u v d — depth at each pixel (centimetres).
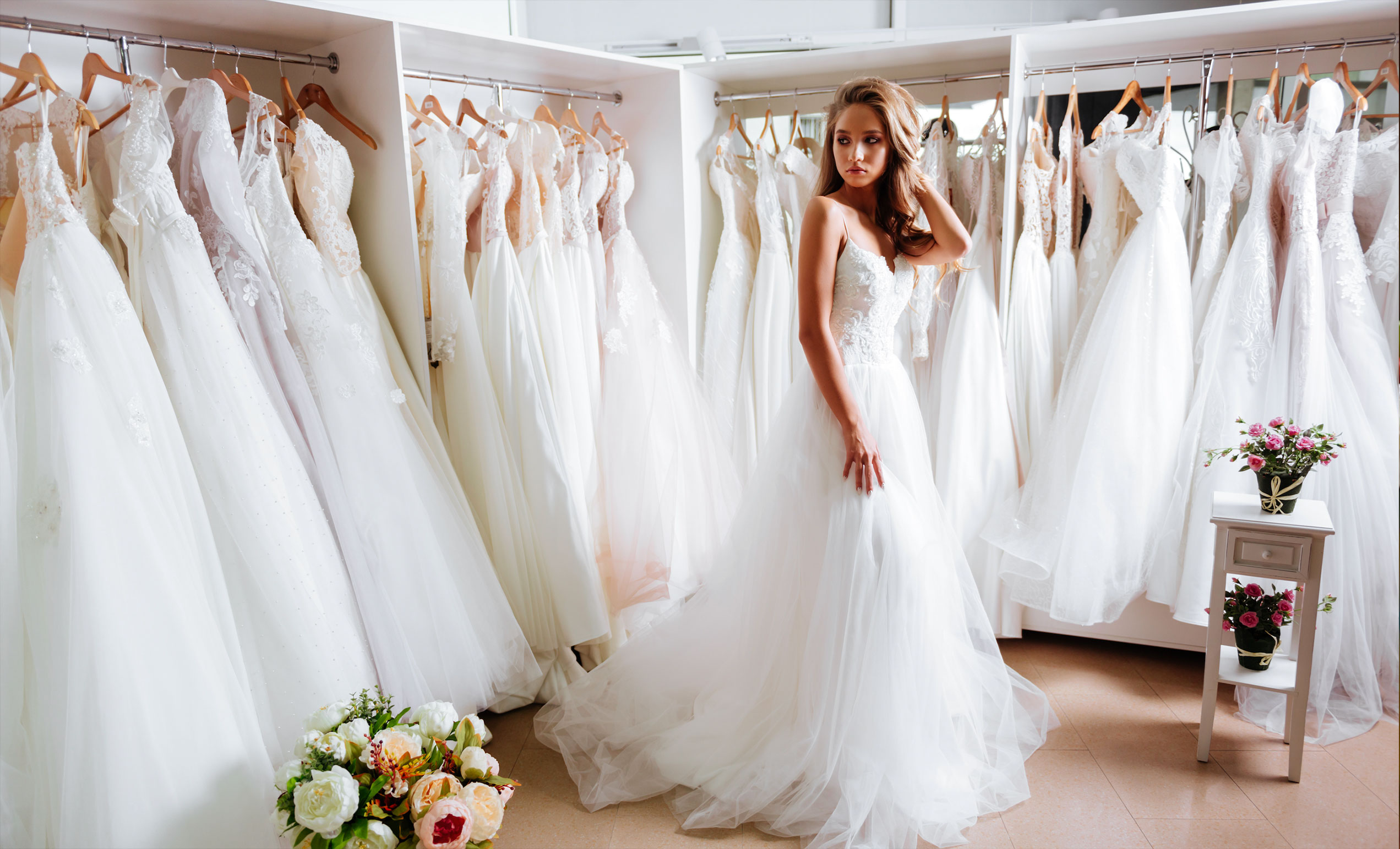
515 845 203
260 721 191
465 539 242
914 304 294
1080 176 287
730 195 312
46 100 183
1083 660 288
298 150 230
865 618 202
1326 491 241
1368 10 236
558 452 264
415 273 244
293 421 215
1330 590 242
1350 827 201
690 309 313
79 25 202
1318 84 244
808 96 329
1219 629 220
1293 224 246
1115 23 252
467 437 261
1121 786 218
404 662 219
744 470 326
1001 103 285
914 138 212
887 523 204
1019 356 286
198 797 169
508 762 236
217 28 223
